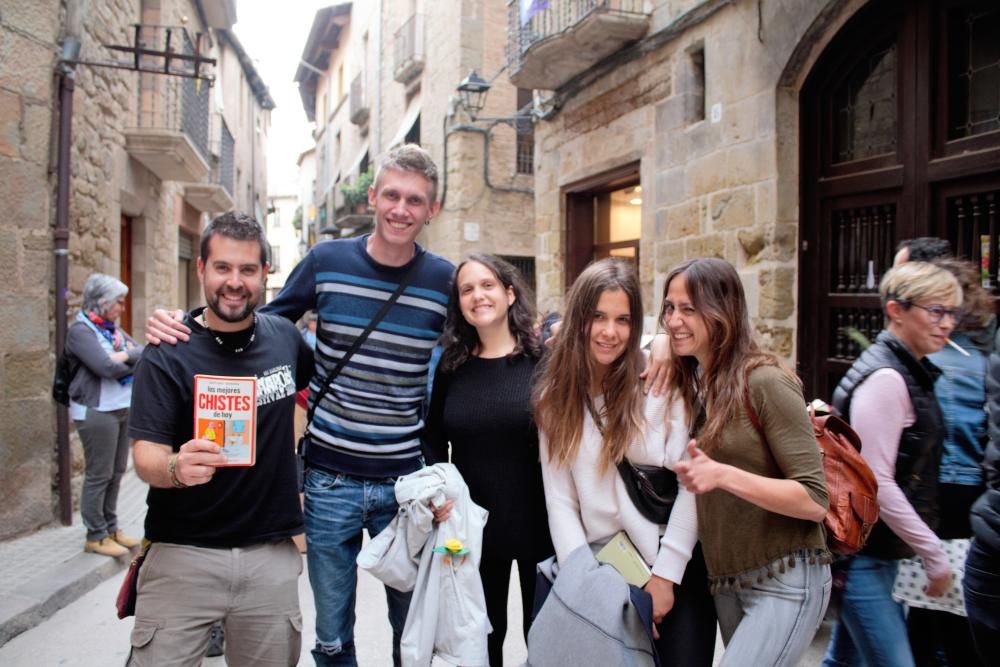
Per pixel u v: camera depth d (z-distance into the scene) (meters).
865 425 2.15
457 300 2.48
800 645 1.81
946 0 3.92
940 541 2.27
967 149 3.79
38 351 4.79
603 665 1.81
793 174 4.85
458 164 10.98
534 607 2.15
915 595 2.29
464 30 10.91
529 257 11.43
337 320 2.47
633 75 6.44
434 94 11.96
